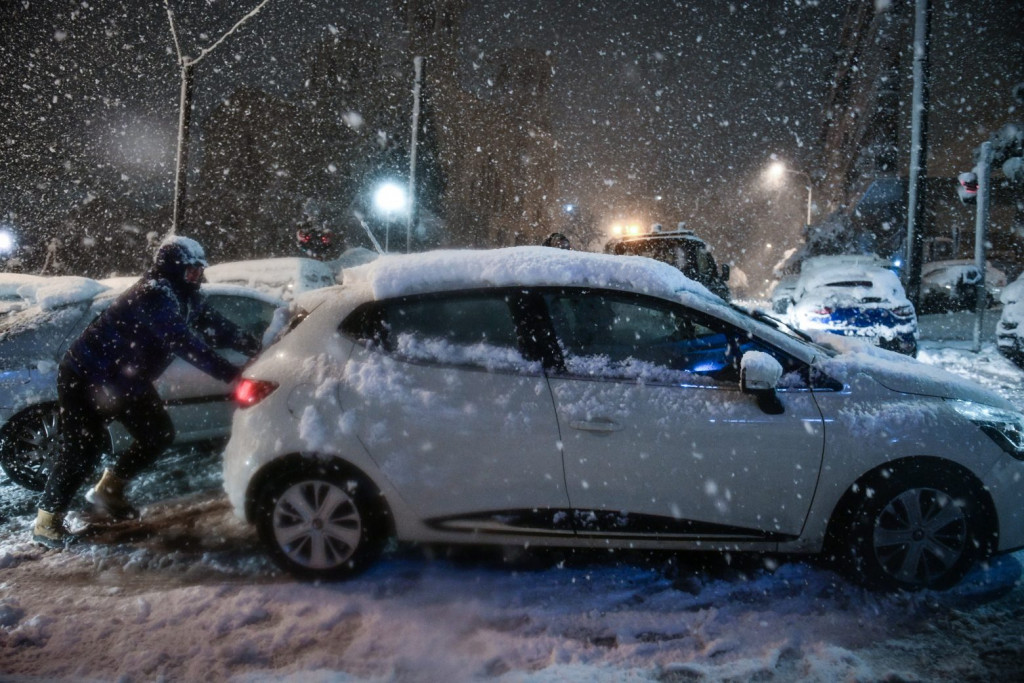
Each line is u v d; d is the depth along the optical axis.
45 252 36.62
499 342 4.10
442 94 91.00
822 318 12.06
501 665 3.30
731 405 3.90
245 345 5.41
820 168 60.09
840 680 3.09
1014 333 10.38
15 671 3.32
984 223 13.54
